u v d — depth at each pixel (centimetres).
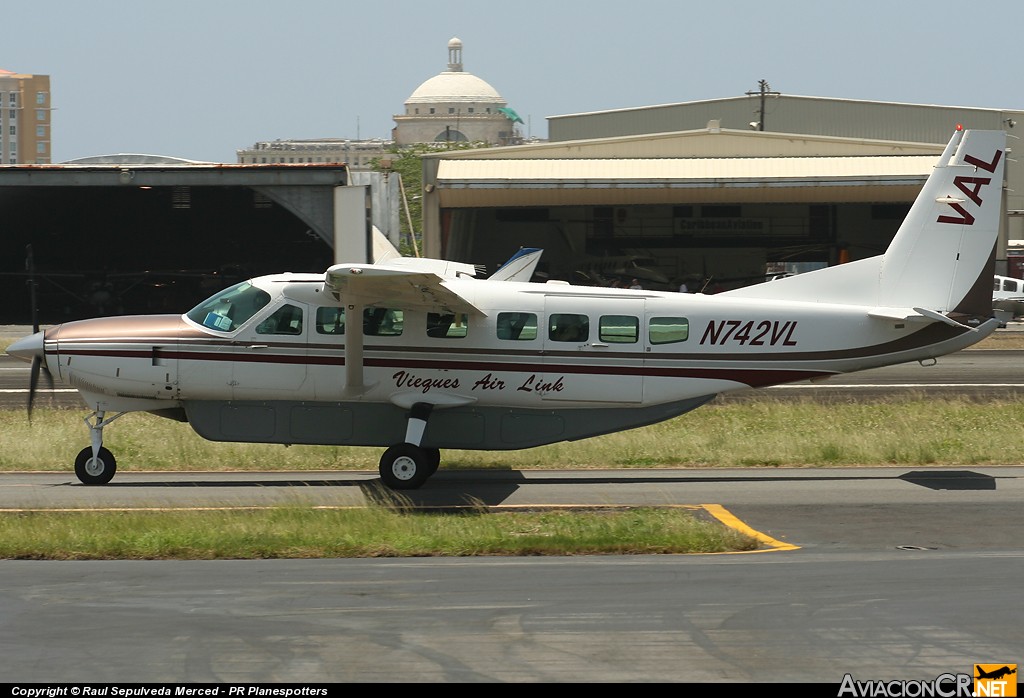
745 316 5116
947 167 5209
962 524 3972
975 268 5203
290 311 5019
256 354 5003
